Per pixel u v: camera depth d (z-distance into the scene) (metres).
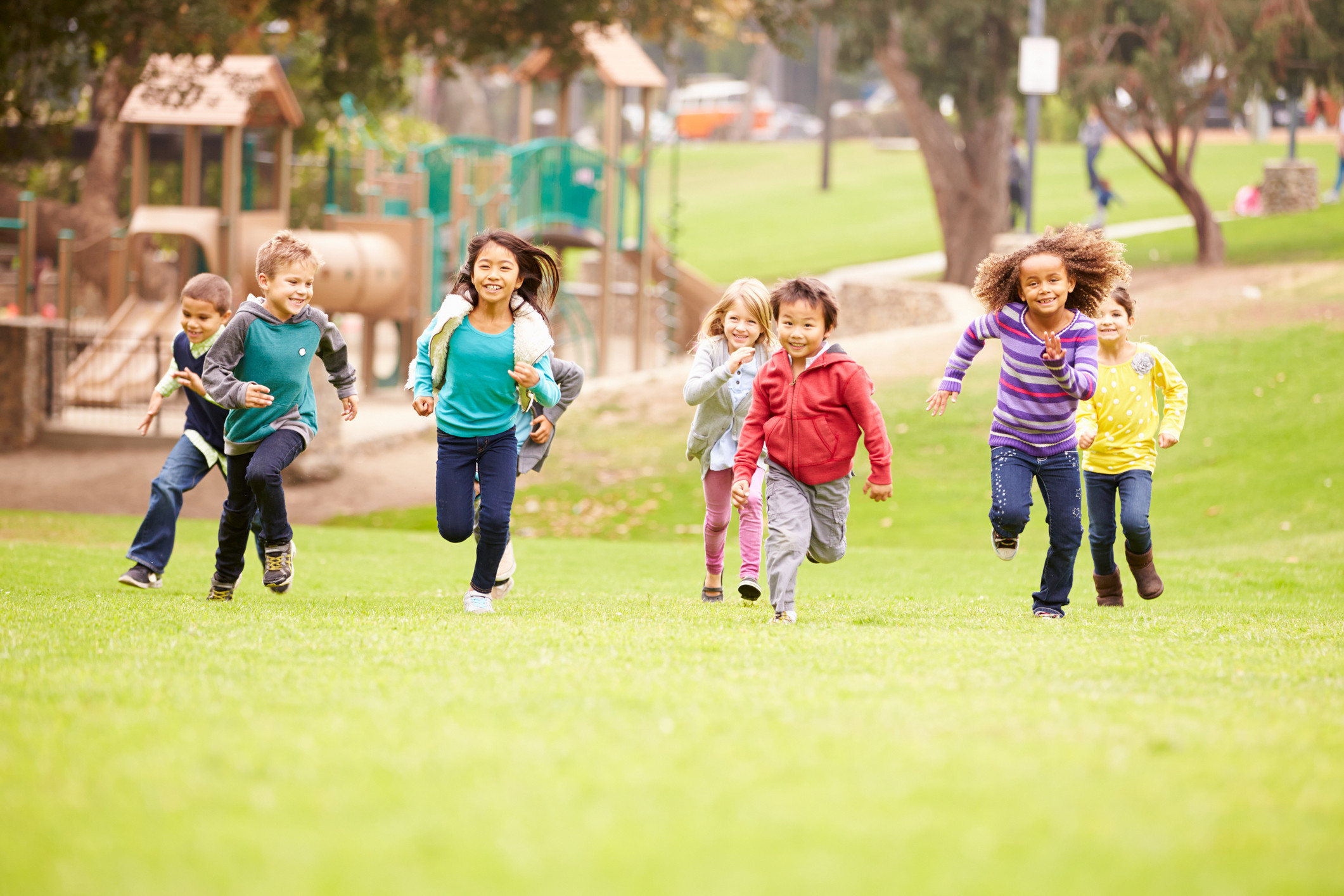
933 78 72.62
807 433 16.38
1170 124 68.88
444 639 13.70
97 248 84.94
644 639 13.88
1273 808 7.49
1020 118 99.38
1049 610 18.36
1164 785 7.88
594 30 66.06
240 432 17.89
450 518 17.14
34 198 71.94
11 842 6.72
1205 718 9.88
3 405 55.12
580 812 7.28
